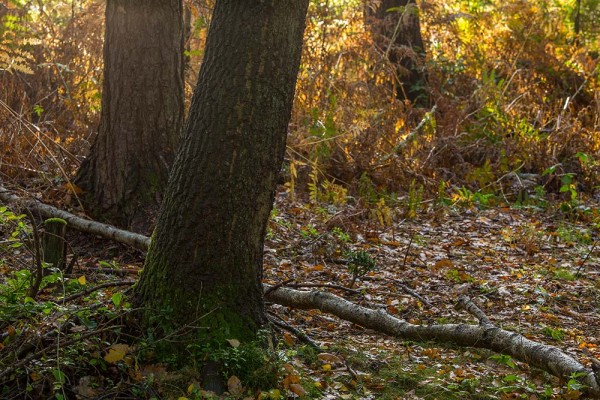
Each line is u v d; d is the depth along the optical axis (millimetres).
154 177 7535
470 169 11016
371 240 8430
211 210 4340
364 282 6930
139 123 7543
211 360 4238
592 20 16891
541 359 4543
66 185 7664
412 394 4543
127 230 7379
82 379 4062
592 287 7387
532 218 10023
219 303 4375
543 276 7621
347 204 9609
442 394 4543
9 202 7309
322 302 5344
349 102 10938
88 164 7754
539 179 11328
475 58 14000
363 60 11883
